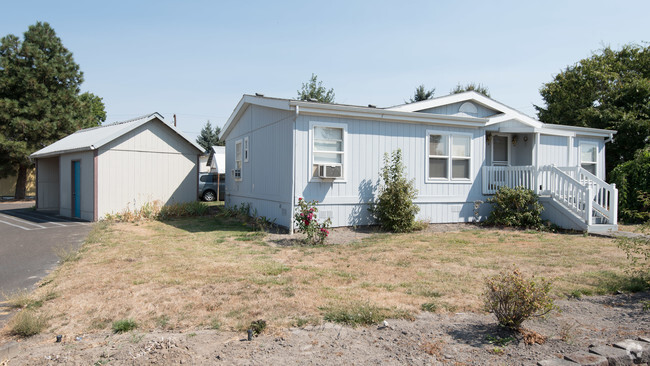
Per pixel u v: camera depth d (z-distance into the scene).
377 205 11.78
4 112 23.70
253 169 14.28
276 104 11.63
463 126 13.19
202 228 12.12
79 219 15.13
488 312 4.74
